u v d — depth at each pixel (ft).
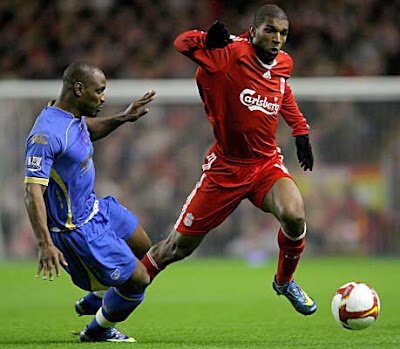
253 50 81.30
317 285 140.77
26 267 179.83
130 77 234.38
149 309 110.52
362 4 238.89
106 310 74.74
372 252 186.29
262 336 81.05
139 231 78.18
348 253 186.80
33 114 189.37
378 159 186.80
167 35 241.96
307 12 238.48
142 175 187.83
